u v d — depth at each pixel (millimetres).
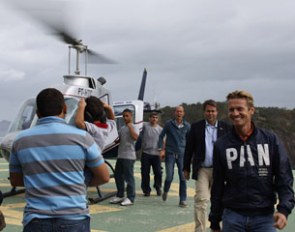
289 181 3230
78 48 9500
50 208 2844
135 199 9242
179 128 8289
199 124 5785
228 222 3307
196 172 5715
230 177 3324
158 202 8938
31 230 2838
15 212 7414
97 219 7145
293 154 42812
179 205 8445
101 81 10047
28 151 2926
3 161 15922
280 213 3143
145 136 9680
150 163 9758
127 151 8422
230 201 3318
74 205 2898
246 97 3311
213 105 5715
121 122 11867
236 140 3322
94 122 4195
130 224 6848
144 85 18109
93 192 9906
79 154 2969
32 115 8625
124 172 8469
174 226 6770
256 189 3260
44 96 3035
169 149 8367
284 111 50281
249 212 3275
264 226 3262
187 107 48438
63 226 2834
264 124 46906
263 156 3258
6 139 8438
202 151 5680
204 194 5621
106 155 9172
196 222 5633
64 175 2906
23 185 3084
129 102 12258
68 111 8391
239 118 3273
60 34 9219
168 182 8734
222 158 3357
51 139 2941
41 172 2895
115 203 8586
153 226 6742
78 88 8883
